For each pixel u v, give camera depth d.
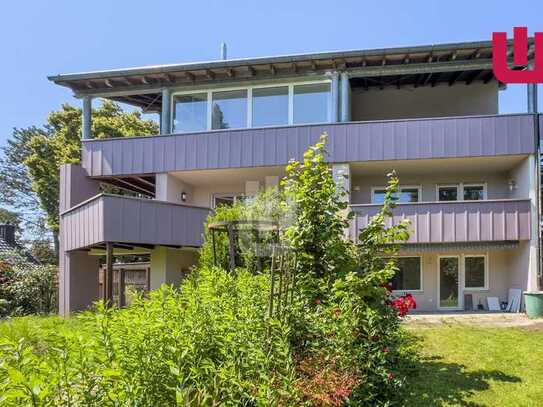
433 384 5.74
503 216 13.62
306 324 4.29
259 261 6.30
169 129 15.82
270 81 15.44
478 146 13.78
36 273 18.22
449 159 14.20
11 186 40.00
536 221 13.48
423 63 14.73
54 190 30.56
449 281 15.57
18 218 40.19
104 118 29.03
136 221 12.49
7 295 17.41
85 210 13.16
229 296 4.63
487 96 16.83
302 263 5.36
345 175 6.15
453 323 10.91
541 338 8.45
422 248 14.03
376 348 4.62
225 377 3.01
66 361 2.52
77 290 14.96
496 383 5.76
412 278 15.70
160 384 2.85
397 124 14.23
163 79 15.73
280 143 14.65
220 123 15.78
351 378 3.90
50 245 38.88
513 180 15.27
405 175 16.47
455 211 13.88
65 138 29.92
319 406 3.29
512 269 14.88
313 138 14.52
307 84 15.38
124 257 23.58
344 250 5.47
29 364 2.45
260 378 3.19
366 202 16.61
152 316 3.50
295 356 3.83
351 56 14.31
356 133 14.38
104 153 15.50
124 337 2.97
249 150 14.76
